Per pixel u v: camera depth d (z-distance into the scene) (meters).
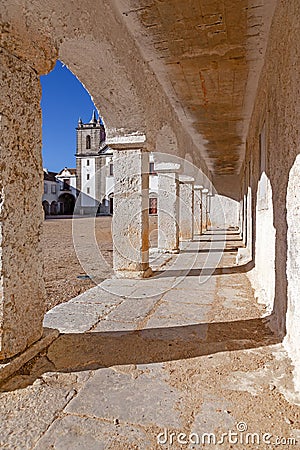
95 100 4.10
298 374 1.76
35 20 1.93
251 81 4.71
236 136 8.09
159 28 3.46
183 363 2.02
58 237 11.34
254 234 5.06
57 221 23.41
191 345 2.29
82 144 32.12
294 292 2.02
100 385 1.76
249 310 3.12
